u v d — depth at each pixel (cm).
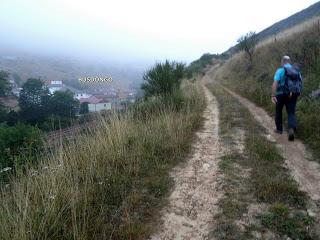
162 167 510
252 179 457
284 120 814
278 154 559
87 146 546
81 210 355
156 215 371
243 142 650
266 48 2556
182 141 633
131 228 335
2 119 2325
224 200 397
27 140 526
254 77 2008
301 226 333
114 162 512
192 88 1461
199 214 371
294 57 1561
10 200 362
